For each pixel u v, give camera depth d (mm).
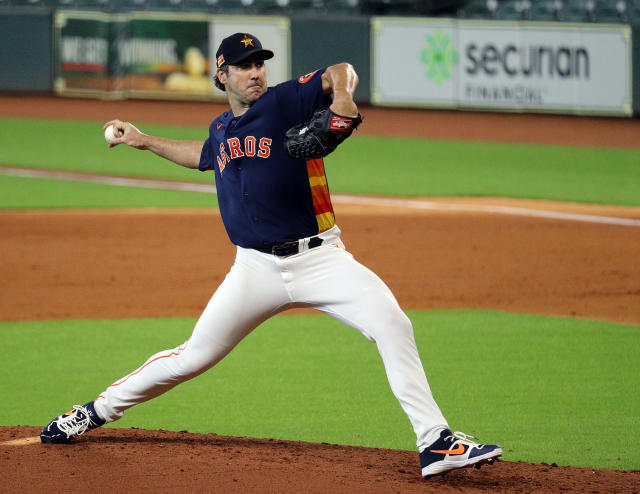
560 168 77625
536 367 27172
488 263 43688
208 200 61375
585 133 97375
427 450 15844
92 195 61656
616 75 106375
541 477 16656
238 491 15148
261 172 15867
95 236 49188
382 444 20562
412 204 60625
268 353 28922
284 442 18828
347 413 22984
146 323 32719
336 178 70562
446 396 24312
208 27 101188
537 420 22234
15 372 26531
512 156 83188
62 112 94688
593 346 29625
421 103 104875
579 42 105500
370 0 107438
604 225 54031
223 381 25938
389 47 103188
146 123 89500
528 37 104812
